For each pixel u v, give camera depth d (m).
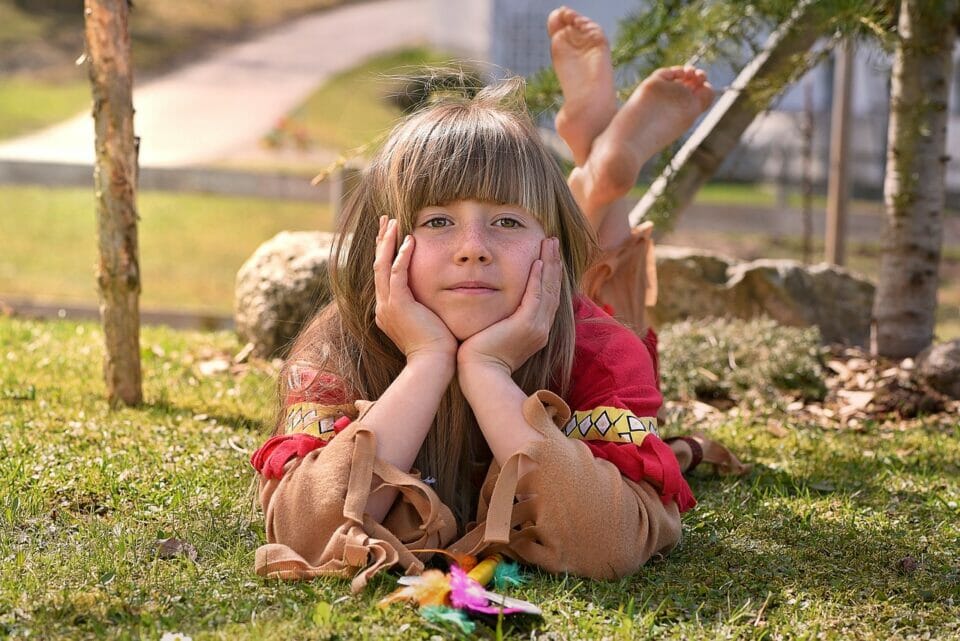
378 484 2.37
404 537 2.41
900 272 5.52
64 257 11.90
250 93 21.61
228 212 15.02
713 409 4.75
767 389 4.92
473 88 3.07
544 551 2.38
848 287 6.54
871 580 2.51
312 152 18.11
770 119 16.66
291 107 20.66
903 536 2.85
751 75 4.99
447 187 2.45
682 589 2.41
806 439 4.12
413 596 2.16
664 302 6.32
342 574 2.30
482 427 2.38
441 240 2.46
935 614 2.33
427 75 3.13
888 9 5.11
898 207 5.47
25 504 2.89
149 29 25.30
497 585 2.33
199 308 9.71
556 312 2.58
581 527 2.34
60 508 2.92
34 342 5.50
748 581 2.48
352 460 2.34
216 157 17.25
